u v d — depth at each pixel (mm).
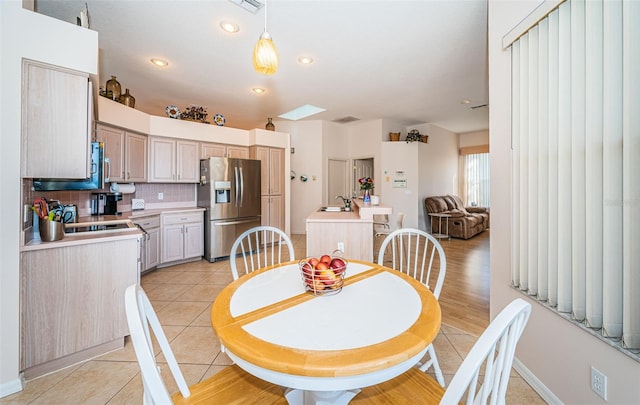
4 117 1543
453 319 2434
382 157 6605
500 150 1841
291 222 6715
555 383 1425
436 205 6617
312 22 2637
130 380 1673
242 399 966
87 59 1812
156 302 2795
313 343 812
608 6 1108
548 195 1431
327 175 6785
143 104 5113
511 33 1657
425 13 2510
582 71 1239
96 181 2121
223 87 4320
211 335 2182
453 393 560
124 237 1969
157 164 4098
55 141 1739
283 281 1343
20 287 1590
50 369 1725
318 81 4109
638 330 1041
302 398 1060
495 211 1905
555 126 1388
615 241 1109
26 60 1632
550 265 1425
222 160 4391
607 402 1149
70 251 1771
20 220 1590
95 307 1869
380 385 1019
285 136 5574
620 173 1093
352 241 2891
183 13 2514
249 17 2570
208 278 3541
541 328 1520
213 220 4305
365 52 3221
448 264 4164
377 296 1156
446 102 5207
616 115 1099
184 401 949
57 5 2393
